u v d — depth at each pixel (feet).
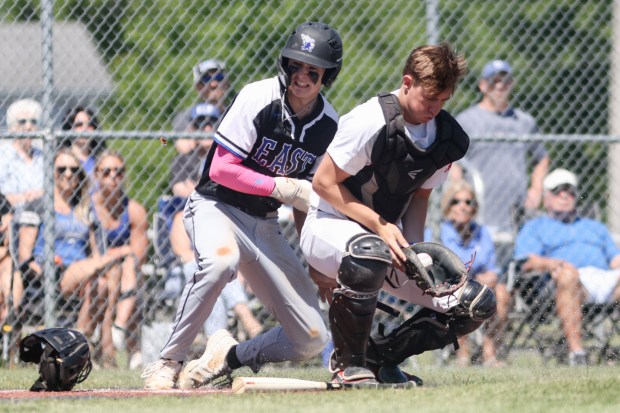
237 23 84.28
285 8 84.69
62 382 47.75
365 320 46.16
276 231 53.21
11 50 77.77
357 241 45.34
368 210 46.62
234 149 49.80
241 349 53.57
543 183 83.35
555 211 81.35
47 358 47.52
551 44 97.96
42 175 74.43
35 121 76.79
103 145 76.59
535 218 81.41
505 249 80.89
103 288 74.49
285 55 48.93
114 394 46.34
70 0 80.69
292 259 52.95
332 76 50.37
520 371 63.10
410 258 45.34
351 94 84.69
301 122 50.78
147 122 83.87
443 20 92.27
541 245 80.43
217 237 50.90
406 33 89.20
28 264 73.51
